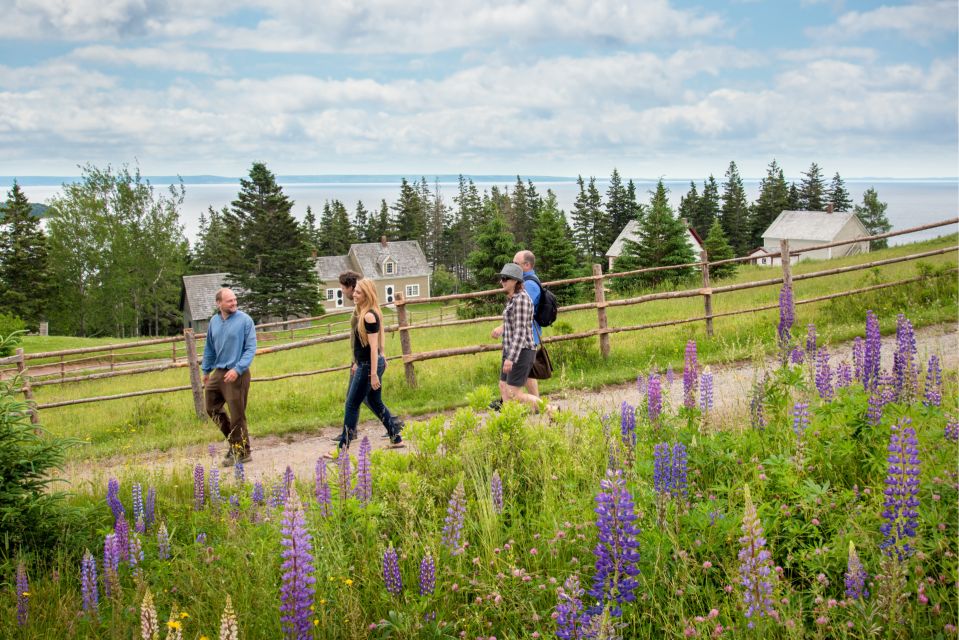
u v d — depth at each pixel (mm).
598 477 4406
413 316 45000
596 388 9586
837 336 10523
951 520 3242
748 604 2711
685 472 3504
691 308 16547
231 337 7898
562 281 11125
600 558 2938
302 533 3102
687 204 106625
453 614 3449
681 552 3146
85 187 58406
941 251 12305
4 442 4828
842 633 2688
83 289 59375
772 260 81125
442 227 121625
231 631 2506
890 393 4527
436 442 5176
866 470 4070
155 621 2791
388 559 3490
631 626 3023
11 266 58062
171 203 60938
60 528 4957
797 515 3682
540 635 3094
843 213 80062
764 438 4605
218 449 8750
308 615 3131
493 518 4051
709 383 4863
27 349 32469
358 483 4516
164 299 62625
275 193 59344
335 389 11977
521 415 5309
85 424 11375
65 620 3676
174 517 5430
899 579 2738
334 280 83750
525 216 108812
